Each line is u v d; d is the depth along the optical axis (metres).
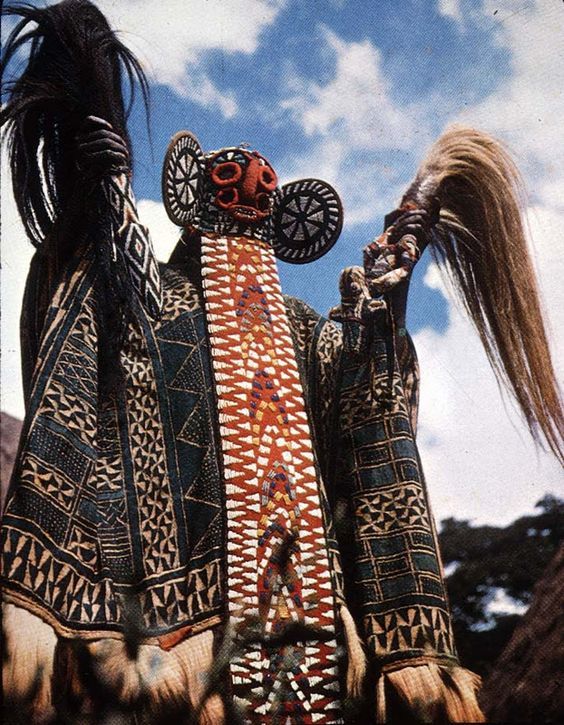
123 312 3.04
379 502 3.11
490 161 3.41
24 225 3.14
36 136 3.16
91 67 3.18
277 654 2.88
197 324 3.11
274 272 3.25
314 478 3.04
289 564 2.94
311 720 2.87
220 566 2.90
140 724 2.78
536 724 3.05
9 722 2.69
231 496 2.95
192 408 3.02
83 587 2.82
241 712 2.82
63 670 2.75
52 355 2.93
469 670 3.10
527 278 3.36
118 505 2.93
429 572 3.05
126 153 3.10
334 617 2.95
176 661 2.84
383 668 2.99
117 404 3.00
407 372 3.29
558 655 3.08
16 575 2.73
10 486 2.82
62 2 3.24
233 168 3.25
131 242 3.04
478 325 3.34
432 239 3.38
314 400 3.22
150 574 2.90
